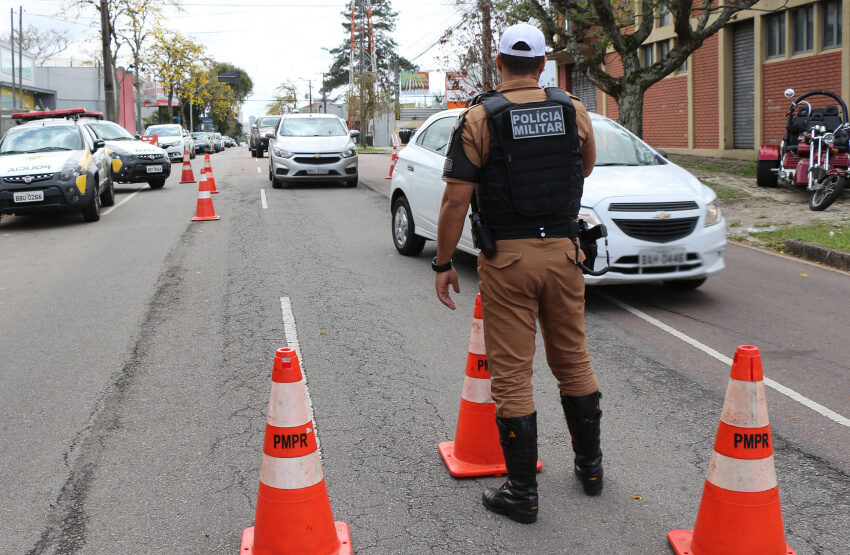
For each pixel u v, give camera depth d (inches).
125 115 2285.9
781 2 682.2
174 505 150.3
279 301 305.6
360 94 2327.8
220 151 2265.0
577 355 146.2
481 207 139.6
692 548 126.2
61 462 169.9
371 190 711.1
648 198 279.1
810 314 277.4
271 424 124.8
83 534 140.4
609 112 1009.5
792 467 161.8
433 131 375.2
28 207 518.0
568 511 145.3
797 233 414.3
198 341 256.8
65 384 219.0
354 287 327.6
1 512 148.9
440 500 150.3
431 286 328.2
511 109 134.6
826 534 135.9
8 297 325.7
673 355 236.1
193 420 191.8
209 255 404.8
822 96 650.2
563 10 604.7
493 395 143.4
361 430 183.9
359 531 139.3
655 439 177.2
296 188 737.6
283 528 124.1
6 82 1733.5
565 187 137.4
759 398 118.9
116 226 522.9
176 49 2327.8
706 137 821.9
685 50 587.8
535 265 137.2
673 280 307.0
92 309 301.3
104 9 1443.2
